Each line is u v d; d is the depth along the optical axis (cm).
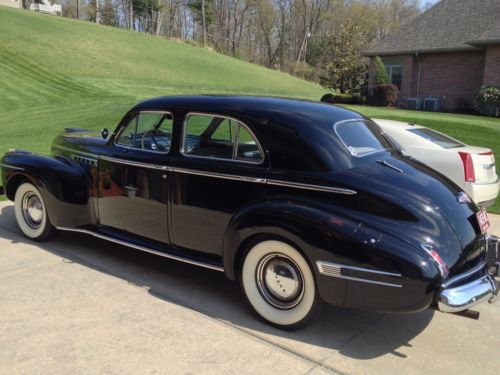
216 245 403
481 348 354
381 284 316
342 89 2856
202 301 410
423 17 2620
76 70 2694
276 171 365
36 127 1509
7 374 300
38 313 377
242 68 4169
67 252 512
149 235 451
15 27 3272
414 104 2434
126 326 362
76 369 307
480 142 1190
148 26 7038
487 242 371
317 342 352
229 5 7569
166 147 432
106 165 478
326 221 330
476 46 2155
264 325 373
